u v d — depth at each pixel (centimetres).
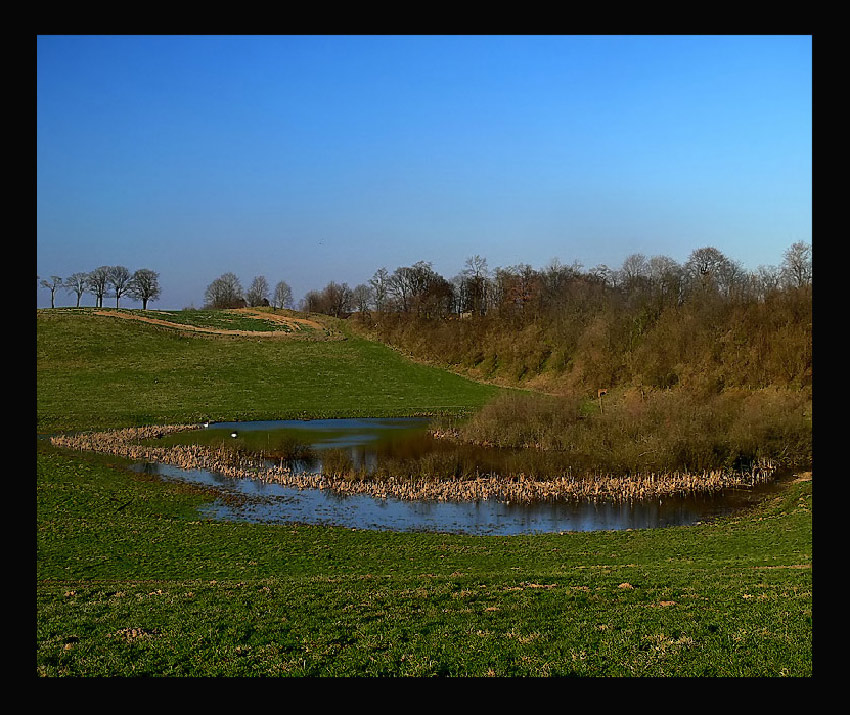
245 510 2864
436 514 2856
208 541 2188
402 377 7888
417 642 1084
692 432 3603
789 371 5316
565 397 4891
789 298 5816
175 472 3612
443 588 1448
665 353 6266
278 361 8344
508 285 10244
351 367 8244
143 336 9275
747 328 5919
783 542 2066
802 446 3778
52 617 1246
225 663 1016
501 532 2577
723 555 1930
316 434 5028
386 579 1605
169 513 2717
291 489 3294
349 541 2234
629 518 2784
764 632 1070
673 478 3400
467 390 7325
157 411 5738
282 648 1079
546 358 7800
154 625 1201
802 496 2812
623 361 6769
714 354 5919
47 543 2080
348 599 1361
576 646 1049
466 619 1207
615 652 1017
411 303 11469
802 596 1259
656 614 1202
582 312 7919
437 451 4291
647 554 1992
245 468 3794
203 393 6719
